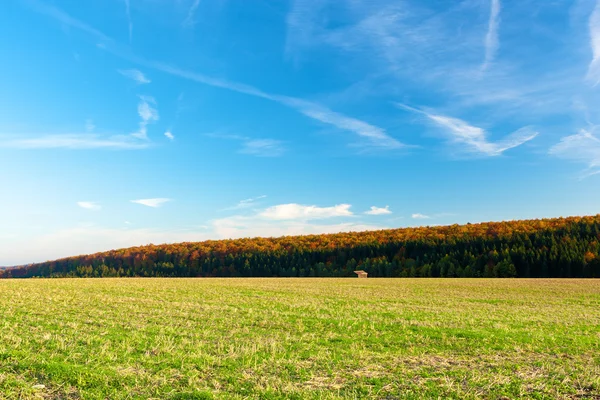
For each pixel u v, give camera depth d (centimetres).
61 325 1830
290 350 1564
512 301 3797
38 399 967
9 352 1285
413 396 1077
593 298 4131
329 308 2927
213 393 1050
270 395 1054
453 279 8031
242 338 1762
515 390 1133
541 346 1755
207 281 6231
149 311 2420
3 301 2544
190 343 1599
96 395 998
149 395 1022
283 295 3900
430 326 2195
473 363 1447
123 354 1370
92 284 4488
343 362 1408
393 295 4212
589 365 1438
